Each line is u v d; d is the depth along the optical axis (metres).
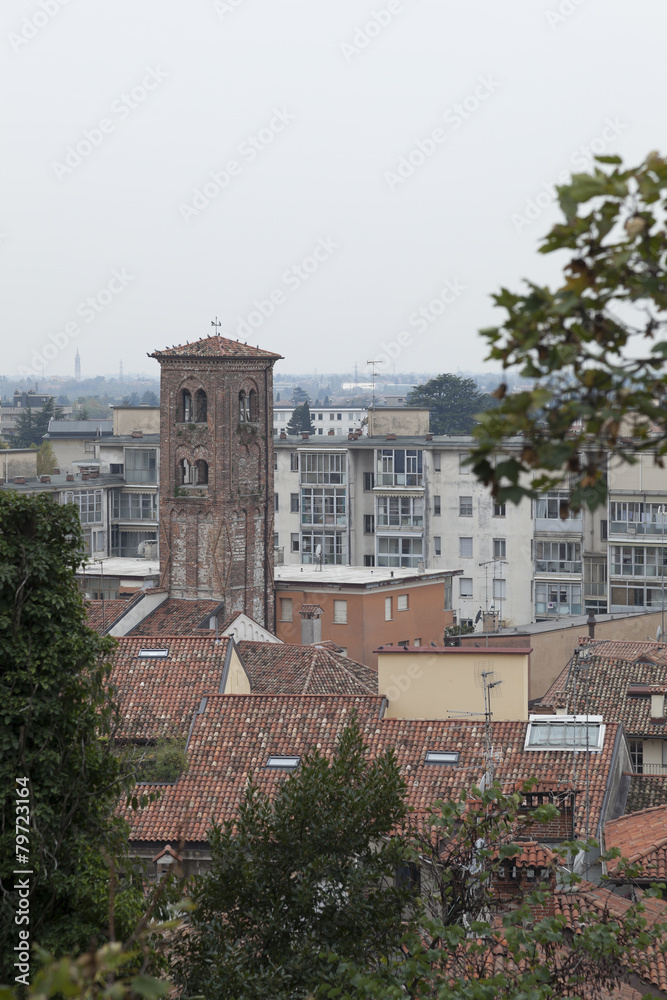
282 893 26.91
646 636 96.38
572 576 130.62
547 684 88.56
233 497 103.88
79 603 25.81
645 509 120.50
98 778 25.05
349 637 108.94
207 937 25.89
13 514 25.25
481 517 134.88
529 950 22.08
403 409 148.38
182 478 104.81
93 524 142.62
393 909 26.27
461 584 135.88
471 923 22.88
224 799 48.03
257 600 106.81
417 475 137.12
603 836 41.91
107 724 25.91
